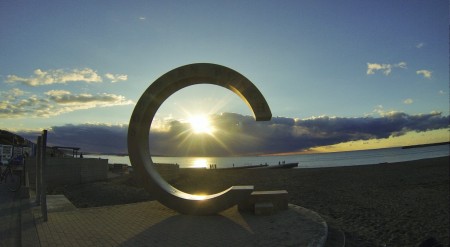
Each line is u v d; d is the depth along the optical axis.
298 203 12.16
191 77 8.52
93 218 7.64
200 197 8.38
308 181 19.83
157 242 5.79
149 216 7.97
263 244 5.62
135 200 12.74
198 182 20.45
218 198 8.05
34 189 12.55
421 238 7.72
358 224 8.85
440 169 24.83
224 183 19.91
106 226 6.91
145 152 8.73
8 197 10.18
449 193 14.11
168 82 8.55
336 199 12.98
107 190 15.00
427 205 11.58
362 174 23.28
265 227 6.77
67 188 15.66
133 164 8.48
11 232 6.18
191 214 8.15
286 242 5.70
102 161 19.75
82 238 5.94
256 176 24.03
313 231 6.38
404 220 9.35
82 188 15.60
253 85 8.27
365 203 12.05
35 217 7.51
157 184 8.37
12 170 12.20
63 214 8.00
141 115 8.56
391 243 7.30
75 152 20.61
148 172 8.42
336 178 21.05
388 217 9.74
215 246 5.56
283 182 19.59
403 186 16.53
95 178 18.92
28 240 5.66
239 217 7.80
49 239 5.77
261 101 8.23
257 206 8.03
